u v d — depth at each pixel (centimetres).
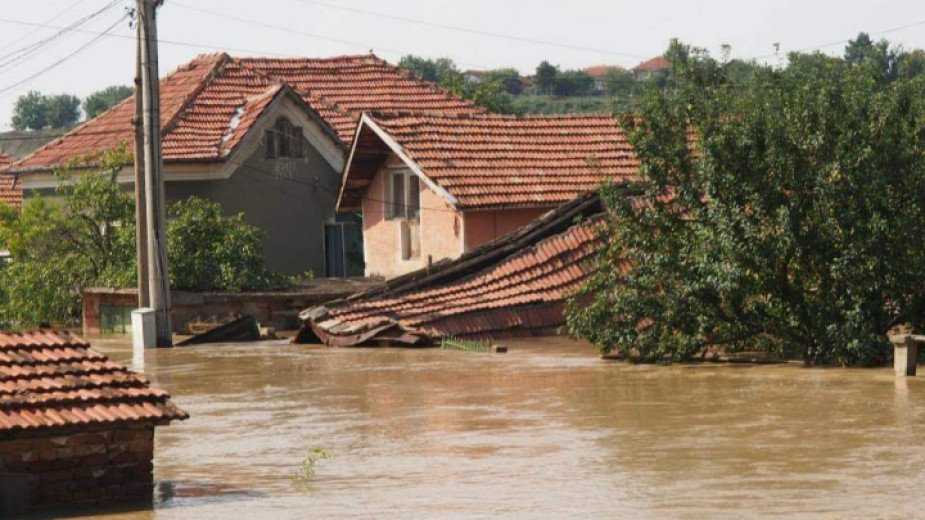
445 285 3350
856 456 1559
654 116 2678
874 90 2567
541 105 10300
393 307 3244
